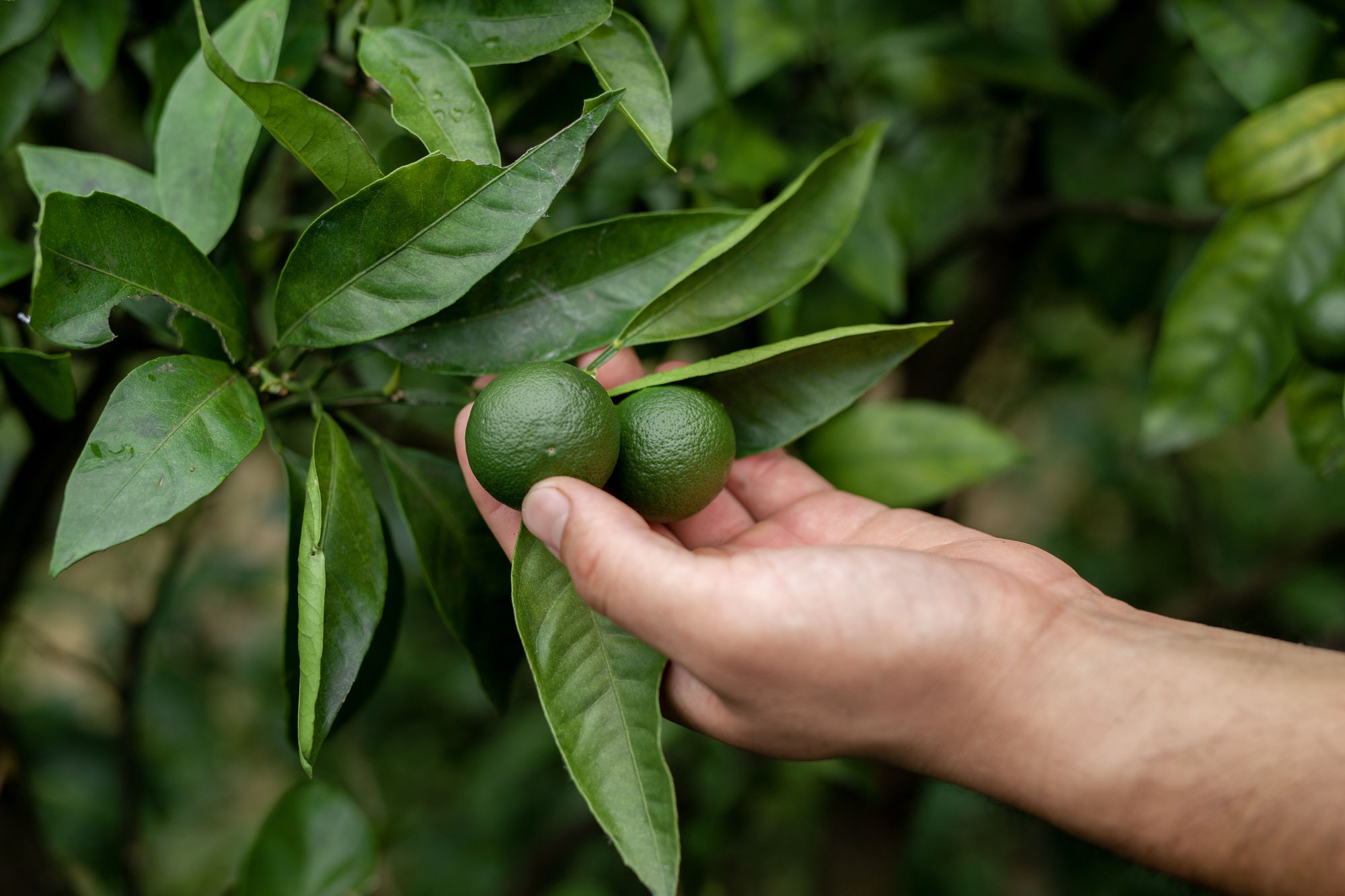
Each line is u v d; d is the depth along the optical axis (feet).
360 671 1.65
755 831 3.08
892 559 1.52
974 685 1.51
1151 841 1.51
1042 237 2.27
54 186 1.55
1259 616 2.70
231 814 3.14
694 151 1.86
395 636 1.67
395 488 1.60
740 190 1.84
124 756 2.11
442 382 1.99
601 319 1.58
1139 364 3.02
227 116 1.52
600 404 1.48
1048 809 1.54
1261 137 1.72
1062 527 3.30
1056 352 2.97
